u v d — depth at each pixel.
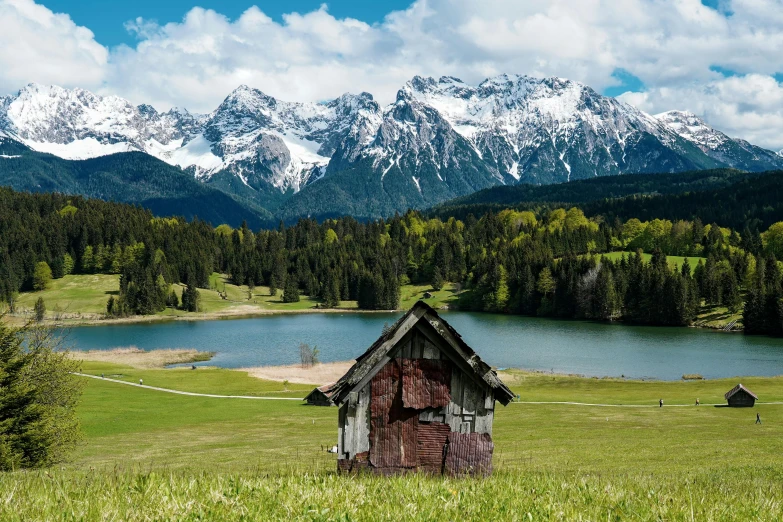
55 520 7.69
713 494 11.13
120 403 71.69
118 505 8.39
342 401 15.18
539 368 103.44
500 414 65.56
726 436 50.12
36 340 36.72
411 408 15.14
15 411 27.84
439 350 15.20
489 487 10.90
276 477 11.80
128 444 49.94
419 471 14.11
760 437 49.03
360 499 9.29
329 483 10.57
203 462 37.16
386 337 15.04
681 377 95.38
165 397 76.62
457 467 14.95
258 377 93.62
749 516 9.02
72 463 36.84
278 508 8.62
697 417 62.03
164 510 8.23
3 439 26.77
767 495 11.53
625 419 61.38
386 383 15.24
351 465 15.10
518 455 40.38
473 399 15.18
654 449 43.00
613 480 13.63
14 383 28.23
